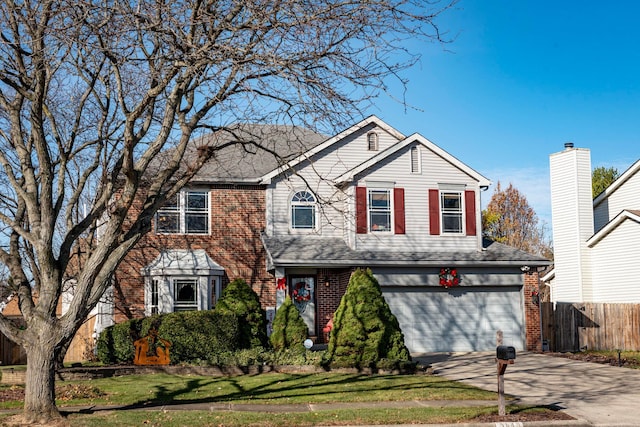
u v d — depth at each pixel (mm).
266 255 25516
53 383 11586
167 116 12070
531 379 17656
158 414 12211
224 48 11031
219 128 13219
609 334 26641
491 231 56062
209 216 25594
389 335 19094
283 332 20438
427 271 24453
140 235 12141
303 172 26484
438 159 25828
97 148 15445
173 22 11352
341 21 11281
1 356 24781
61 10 11461
